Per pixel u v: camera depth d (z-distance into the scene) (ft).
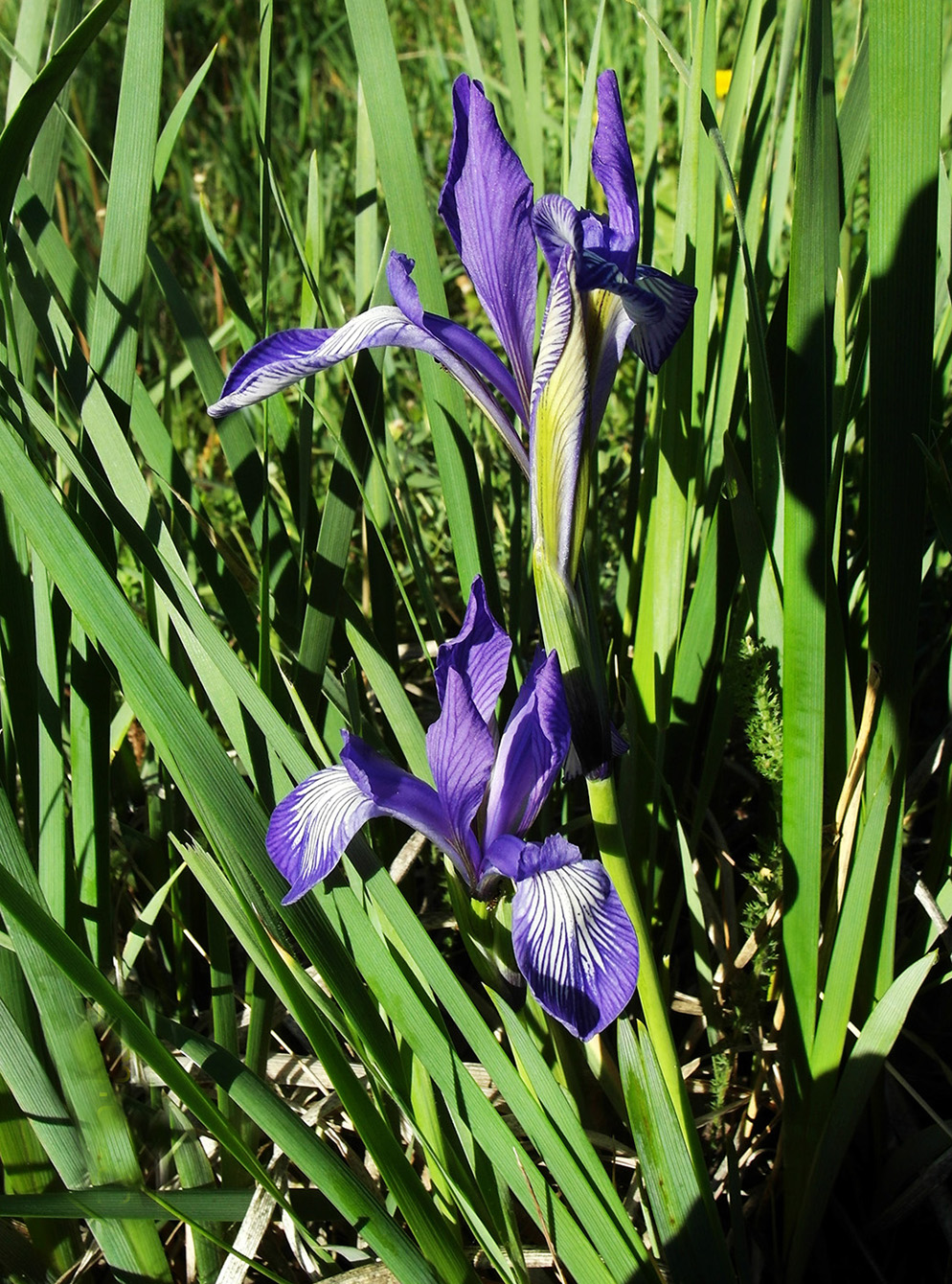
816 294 0.71
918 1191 0.81
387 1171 0.68
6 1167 0.78
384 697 0.84
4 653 0.79
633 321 0.66
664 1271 0.81
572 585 0.66
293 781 0.76
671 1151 0.71
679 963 1.03
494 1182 0.77
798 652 0.73
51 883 0.79
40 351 1.17
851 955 0.76
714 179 0.83
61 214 1.66
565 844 0.65
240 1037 0.97
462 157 0.68
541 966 0.62
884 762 0.76
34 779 0.82
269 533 0.91
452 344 0.70
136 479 0.75
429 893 1.08
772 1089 0.91
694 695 0.93
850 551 0.98
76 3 0.81
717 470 0.93
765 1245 0.87
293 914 0.70
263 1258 0.84
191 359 0.88
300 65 2.25
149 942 0.99
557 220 0.63
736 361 0.89
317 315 1.00
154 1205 0.71
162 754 0.71
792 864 0.77
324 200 1.85
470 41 0.99
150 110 0.75
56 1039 0.71
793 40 0.86
